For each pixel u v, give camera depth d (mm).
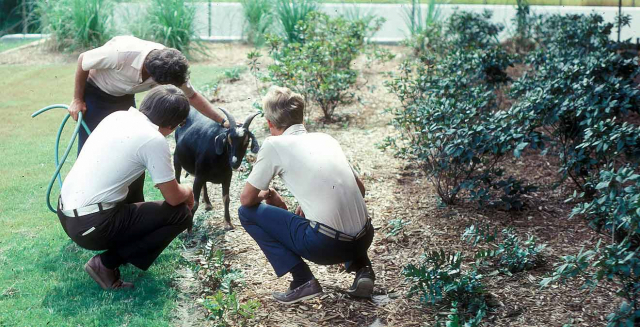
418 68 8352
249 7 13438
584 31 9141
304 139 3852
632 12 14484
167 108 3967
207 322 3928
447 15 13398
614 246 3654
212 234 5090
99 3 12328
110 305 4020
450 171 5625
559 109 5523
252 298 4195
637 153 4789
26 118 8266
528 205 5555
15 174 6301
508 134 5145
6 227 5121
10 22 13953
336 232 3754
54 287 4223
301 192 3795
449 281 4059
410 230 5152
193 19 12594
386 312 4043
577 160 5250
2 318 3850
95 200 3889
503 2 15117
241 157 4613
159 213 4059
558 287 4230
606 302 4023
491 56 7391
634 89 5762
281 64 8461
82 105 4840
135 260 4172
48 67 11211
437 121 5711
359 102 8961
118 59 4562
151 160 3887
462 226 5203
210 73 10734
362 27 11000
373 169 6551
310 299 4164
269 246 3969
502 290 4230
